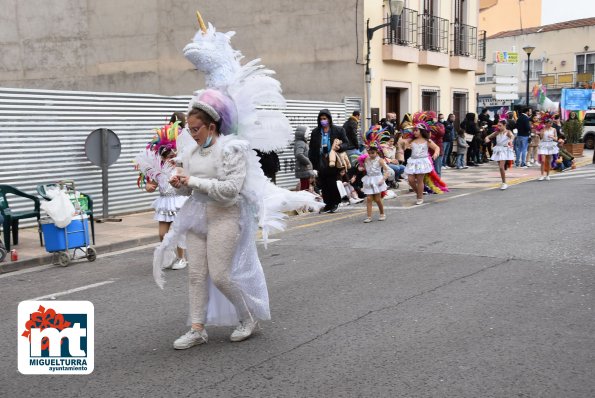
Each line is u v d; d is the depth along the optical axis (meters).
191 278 4.91
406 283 6.64
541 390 3.95
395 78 21.14
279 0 20.42
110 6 22.78
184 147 4.99
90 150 11.38
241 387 4.12
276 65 20.66
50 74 23.75
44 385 4.29
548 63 44.22
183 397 4.00
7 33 23.98
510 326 5.16
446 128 21.41
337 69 19.84
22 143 10.88
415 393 3.95
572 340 4.81
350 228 10.50
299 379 4.23
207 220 4.81
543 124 18.42
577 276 6.72
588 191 14.32
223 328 5.40
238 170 4.65
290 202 5.10
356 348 4.77
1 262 8.22
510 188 15.74
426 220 11.01
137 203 13.05
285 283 6.86
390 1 17.83
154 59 22.36
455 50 24.56
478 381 4.10
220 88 5.03
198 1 21.58
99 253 9.25
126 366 4.57
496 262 7.48
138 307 6.12
